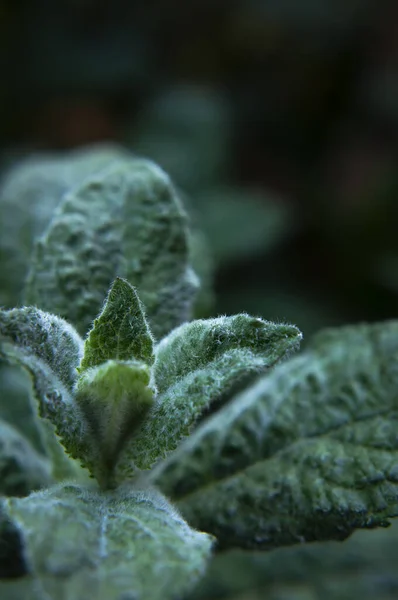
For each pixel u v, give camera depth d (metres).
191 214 0.34
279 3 0.62
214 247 0.43
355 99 0.60
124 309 0.23
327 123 0.60
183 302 0.25
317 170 0.57
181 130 0.48
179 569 0.20
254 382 0.28
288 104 0.60
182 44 0.62
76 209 0.26
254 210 0.44
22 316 0.22
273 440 0.25
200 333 0.23
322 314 0.45
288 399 0.25
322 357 0.26
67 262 0.25
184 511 0.25
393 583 0.31
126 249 0.25
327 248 0.51
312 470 0.24
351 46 0.61
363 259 0.50
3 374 0.28
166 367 0.23
